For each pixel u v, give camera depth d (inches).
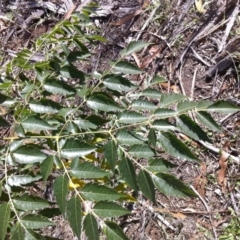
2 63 132.8
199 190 103.6
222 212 100.8
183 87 114.7
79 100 109.3
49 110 59.4
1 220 50.2
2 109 93.3
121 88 59.5
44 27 135.0
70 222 48.2
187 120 50.4
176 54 118.0
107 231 48.4
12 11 137.7
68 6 134.1
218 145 105.6
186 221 101.5
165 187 50.2
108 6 128.4
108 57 122.2
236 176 102.1
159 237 101.1
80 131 58.7
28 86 64.3
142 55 120.4
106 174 50.4
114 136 54.4
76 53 65.9
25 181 53.3
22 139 55.2
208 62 115.4
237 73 107.7
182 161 106.1
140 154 51.0
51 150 61.5
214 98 111.3
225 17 117.0
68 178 50.2
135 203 103.6
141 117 52.4
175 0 123.3
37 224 51.1
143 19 125.3
